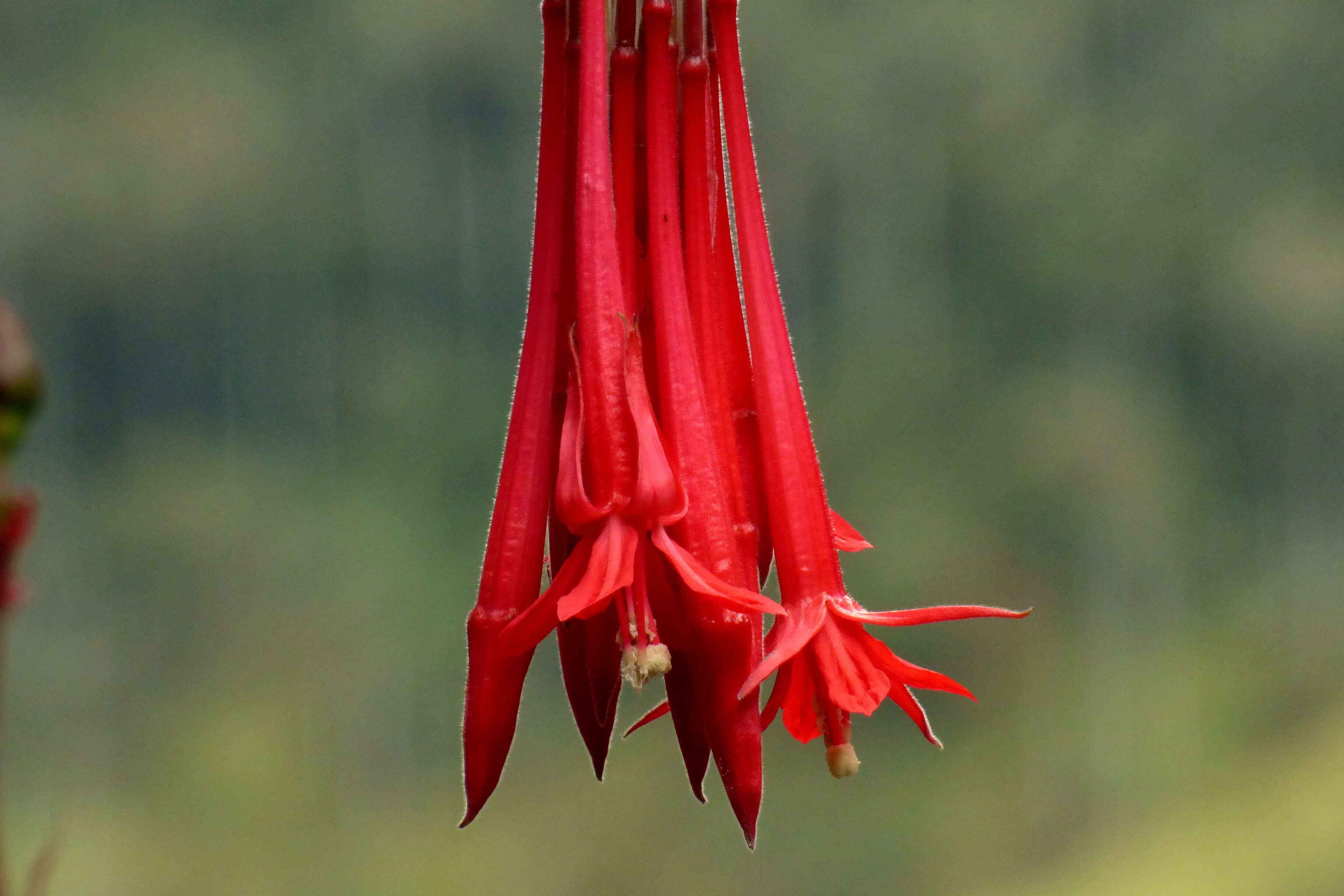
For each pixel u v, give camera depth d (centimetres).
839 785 1862
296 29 3062
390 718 2259
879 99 3083
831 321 2917
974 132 3034
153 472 2759
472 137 3047
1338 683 2003
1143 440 2666
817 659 169
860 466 2578
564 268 178
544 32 179
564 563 168
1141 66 3070
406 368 2894
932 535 2431
